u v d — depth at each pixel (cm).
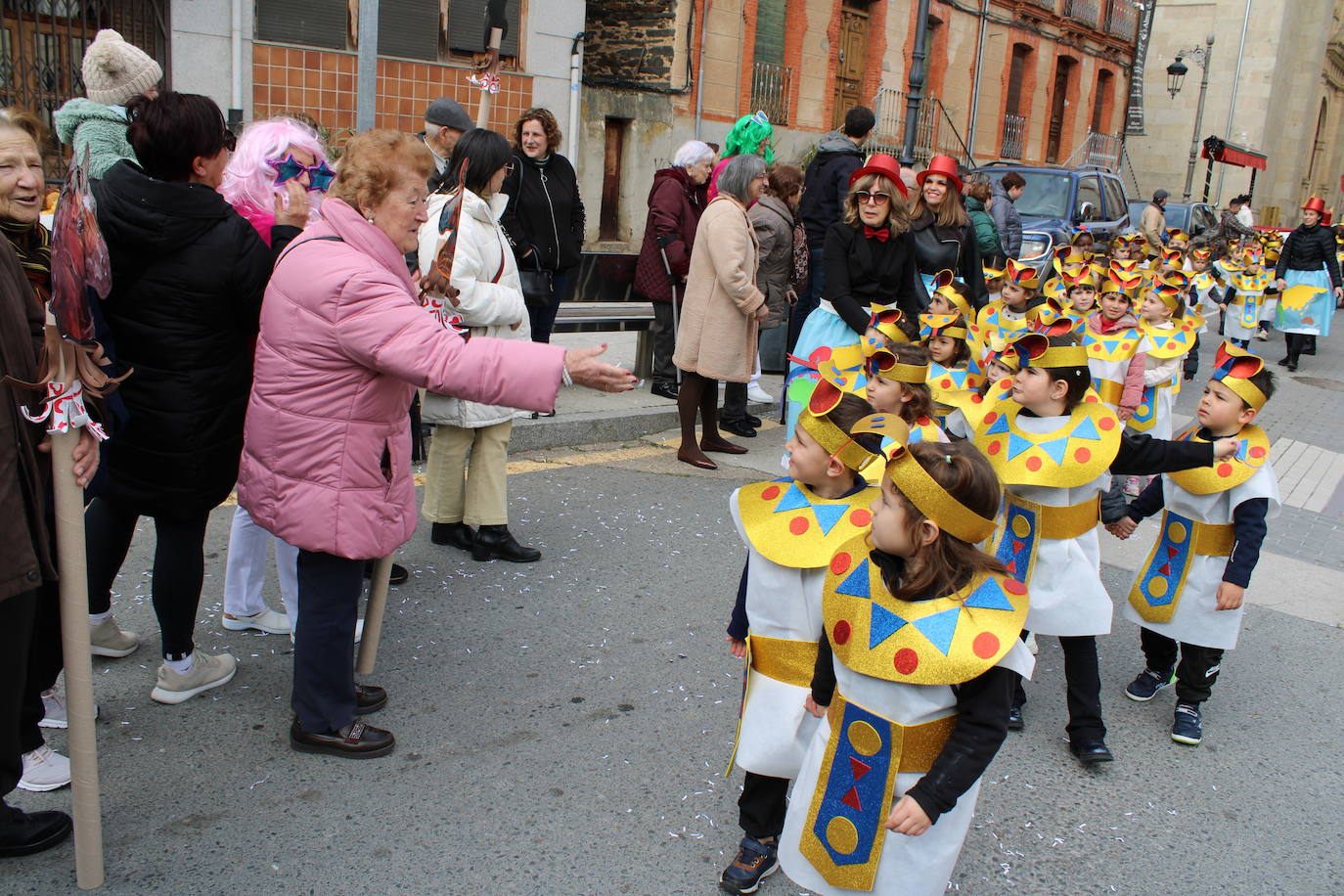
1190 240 1497
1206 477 381
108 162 341
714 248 617
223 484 336
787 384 606
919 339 537
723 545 542
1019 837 326
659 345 791
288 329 297
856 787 240
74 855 282
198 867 281
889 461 233
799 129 1742
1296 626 506
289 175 357
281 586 407
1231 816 346
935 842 238
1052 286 712
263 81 1061
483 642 419
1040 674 442
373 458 311
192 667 361
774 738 271
